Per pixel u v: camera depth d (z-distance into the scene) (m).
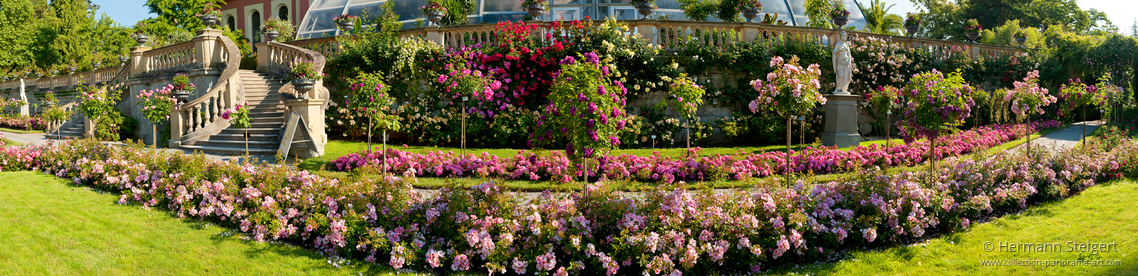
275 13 31.28
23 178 8.55
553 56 15.04
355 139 15.14
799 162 10.12
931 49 19.00
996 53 20.97
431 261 4.79
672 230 4.89
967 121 18.56
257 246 5.53
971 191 6.68
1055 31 27.83
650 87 15.14
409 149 12.91
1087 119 22.38
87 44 39.59
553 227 4.93
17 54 36.38
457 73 11.85
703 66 15.46
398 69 15.39
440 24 19.09
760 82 7.62
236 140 13.19
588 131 5.67
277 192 6.17
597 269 4.80
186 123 13.84
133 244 5.55
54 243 5.50
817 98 7.53
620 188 5.93
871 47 17.12
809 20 21.08
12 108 27.72
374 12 22.33
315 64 14.03
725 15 18.56
